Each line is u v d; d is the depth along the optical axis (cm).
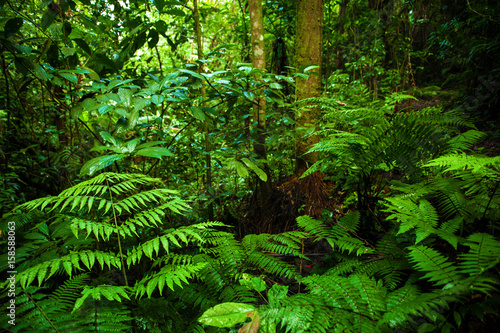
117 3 230
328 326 91
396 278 128
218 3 539
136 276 181
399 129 155
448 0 511
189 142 279
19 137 262
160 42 478
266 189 262
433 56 771
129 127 143
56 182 228
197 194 296
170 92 169
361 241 156
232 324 95
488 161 116
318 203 253
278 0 399
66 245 138
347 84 482
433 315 84
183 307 136
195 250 209
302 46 299
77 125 219
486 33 509
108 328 99
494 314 82
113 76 196
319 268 166
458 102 562
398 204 139
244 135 219
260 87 185
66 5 164
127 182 130
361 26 498
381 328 90
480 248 100
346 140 171
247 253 156
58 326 92
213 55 205
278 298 107
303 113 294
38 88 276
